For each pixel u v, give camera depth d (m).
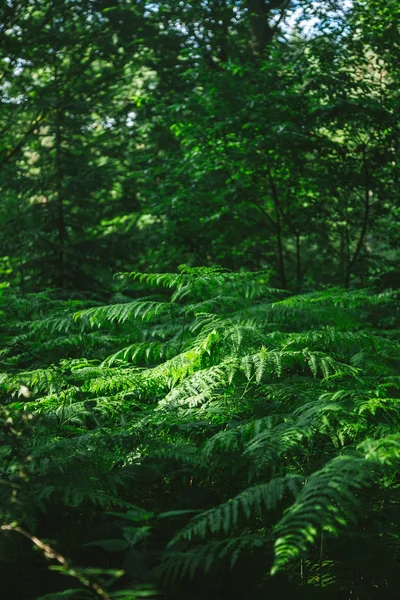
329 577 2.83
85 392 4.05
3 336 5.40
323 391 3.44
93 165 10.98
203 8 13.66
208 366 3.84
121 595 2.08
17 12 12.10
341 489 2.26
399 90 9.49
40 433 3.35
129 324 5.77
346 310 5.59
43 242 9.88
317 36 9.02
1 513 2.48
